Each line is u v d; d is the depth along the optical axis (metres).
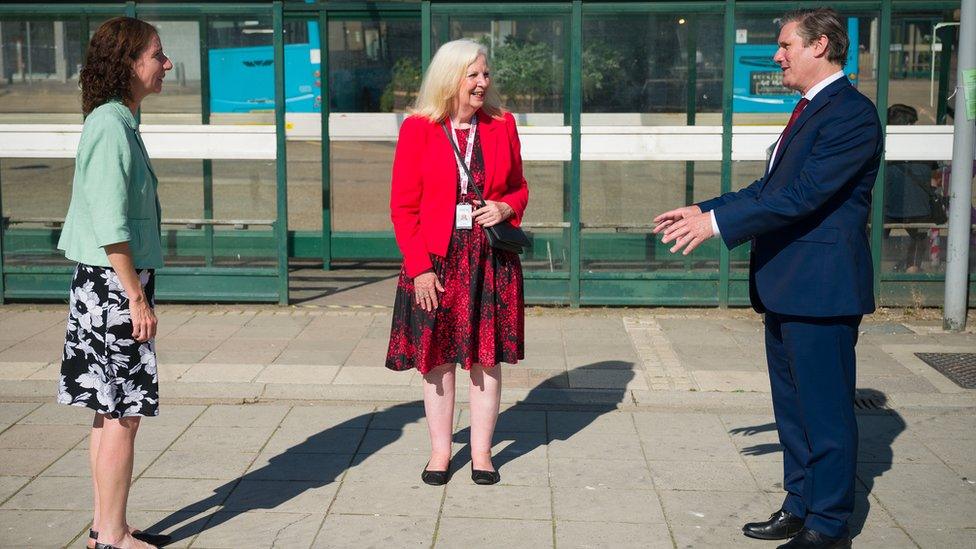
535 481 4.42
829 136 3.46
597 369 5.96
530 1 7.39
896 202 7.41
